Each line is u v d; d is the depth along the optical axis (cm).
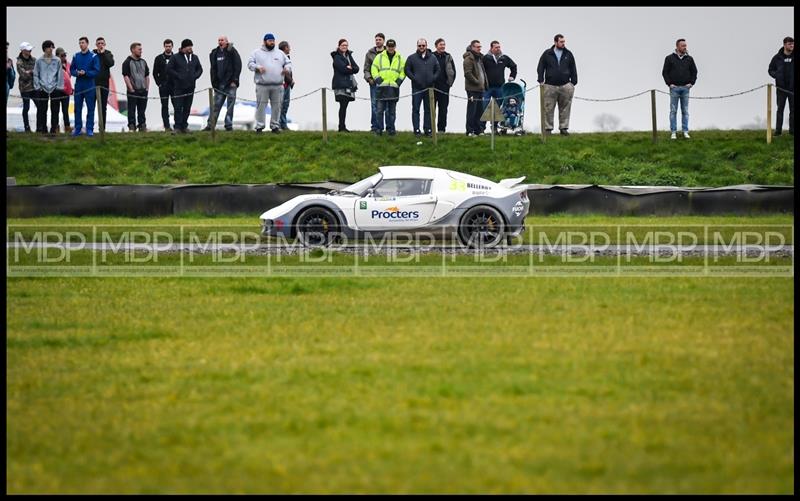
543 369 3147
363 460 2391
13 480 2317
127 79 10994
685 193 8331
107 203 8438
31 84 10838
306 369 3181
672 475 2291
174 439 2548
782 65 10644
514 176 9862
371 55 10706
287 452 2450
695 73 10725
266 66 10825
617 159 10269
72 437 2588
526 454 2414
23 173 9956
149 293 4616
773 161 10194
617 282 4788
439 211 6266
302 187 8425
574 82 10738
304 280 4891
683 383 2978
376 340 3572
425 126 10756
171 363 3300
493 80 10631
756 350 3369
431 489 2222
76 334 3750
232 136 10819
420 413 2720
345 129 10975
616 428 2584
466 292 4525
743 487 2227
